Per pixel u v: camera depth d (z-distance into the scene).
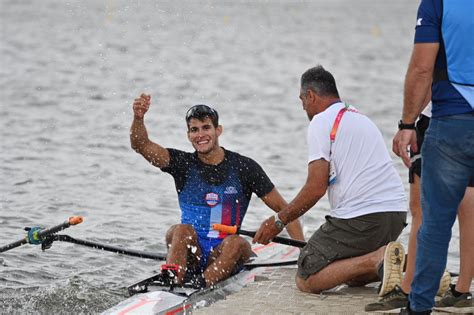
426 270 12.92
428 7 12.64
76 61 86.19
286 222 16.50
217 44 117.44
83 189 30.08
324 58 101.88
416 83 12.70
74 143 39.44
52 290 18.95
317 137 16.14
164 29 145.00
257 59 97.69
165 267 16.98
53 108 52.03
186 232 17.91
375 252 15.84
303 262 16.52
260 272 18.34
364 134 16.27
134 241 23.77
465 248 14.69
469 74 12.45
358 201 16.16
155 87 67.12
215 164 18.59
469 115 12.44
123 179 31.88
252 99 61.72
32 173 32.44
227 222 18.59
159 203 28.41
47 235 18.69
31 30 127.94
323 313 14.68
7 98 55.88
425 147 12.80
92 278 20.09
